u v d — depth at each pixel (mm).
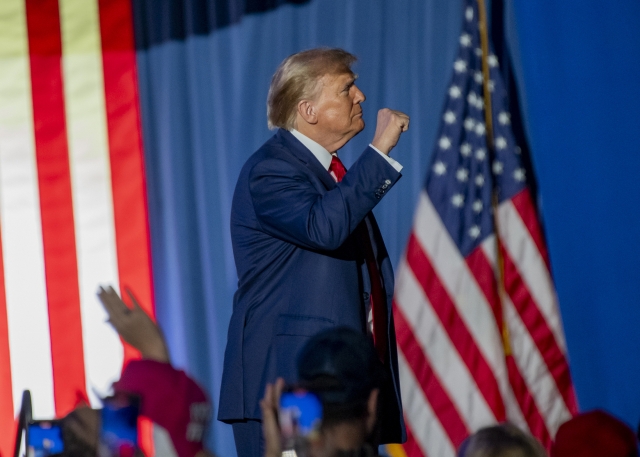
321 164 9164
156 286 15312
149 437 12500
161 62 15539
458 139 15594
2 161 15172
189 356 15289
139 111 15430
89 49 15383
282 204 8680
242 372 8938
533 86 16094
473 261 15422
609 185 15930
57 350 15062
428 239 15438
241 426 9008
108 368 15102
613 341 15836
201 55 15617
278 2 15617
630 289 15844
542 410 15484
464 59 15719
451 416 15180
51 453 6164
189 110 15547
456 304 15359
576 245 15945
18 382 14992
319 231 8391
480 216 15547
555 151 16016
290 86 9266
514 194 15789
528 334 15602
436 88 15688
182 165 15406
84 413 6215
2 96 15219
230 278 15391
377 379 5906
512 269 15711
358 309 8898
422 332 15312
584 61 16047
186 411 6359
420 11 15734
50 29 15344
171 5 15547
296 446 5676
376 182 8516
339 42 15688
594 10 16078
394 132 8703
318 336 6043
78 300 15148
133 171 15367
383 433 9016
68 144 15273
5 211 15141
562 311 15930
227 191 15430
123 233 15305
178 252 15328
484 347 15258
